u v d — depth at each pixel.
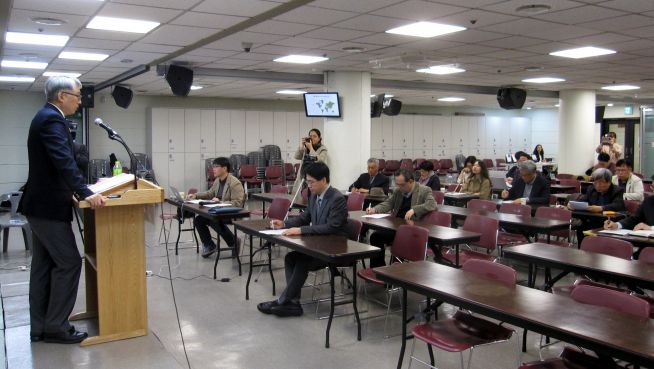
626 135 17.48
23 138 11.98
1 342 3.49
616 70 8.98
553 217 5.43
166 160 12.82
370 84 9.31
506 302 2.48
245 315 4.40
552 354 3.56
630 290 3.59
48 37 6.24
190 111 13.02
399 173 5.41
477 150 17.47
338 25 5.67
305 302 4.75
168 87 11.40
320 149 7.89
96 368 3.10
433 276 2.96
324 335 3.95
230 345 3.75
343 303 3.92
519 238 5.72
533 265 3.98
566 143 12.19
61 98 3.29
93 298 3.98
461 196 7.32
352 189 7.58
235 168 13.18
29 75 9.55
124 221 3.46
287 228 4.51
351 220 4.58
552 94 12.52
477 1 4.70
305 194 7.19
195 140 13.12
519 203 5.87
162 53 7.37
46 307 3.52
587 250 3.88
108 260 3.44
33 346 3.40
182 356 3.55
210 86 11.41
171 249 7.07
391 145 15.73
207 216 5.66
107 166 11.98
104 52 7.26
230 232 6.46
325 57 7.66
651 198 4.73
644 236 4.10
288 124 14.26
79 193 3.17
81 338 3.44
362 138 8.92
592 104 12.12
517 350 3.64
